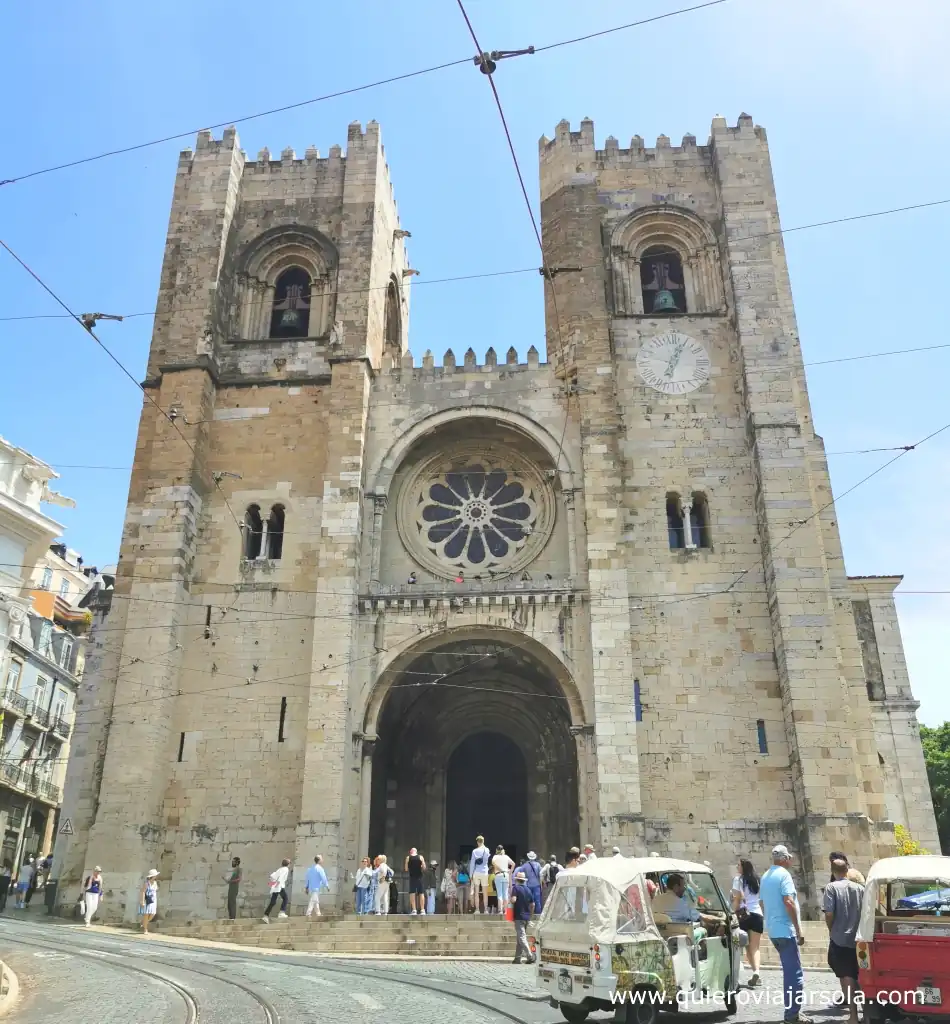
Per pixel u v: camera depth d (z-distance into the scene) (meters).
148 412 38.50
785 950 13.54
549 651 33.41
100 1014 13.90
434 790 39.44
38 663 58.22
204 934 28.42
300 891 30.28
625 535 35.22
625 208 41.03
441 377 38.44
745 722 32.44
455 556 37.06
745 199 39.91
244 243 42.22
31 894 43.75
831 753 30.78
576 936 13.42
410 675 36.56
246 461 37.84
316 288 41.50
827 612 32.62
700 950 14.09
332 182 43.06
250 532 37.22
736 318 37.62
